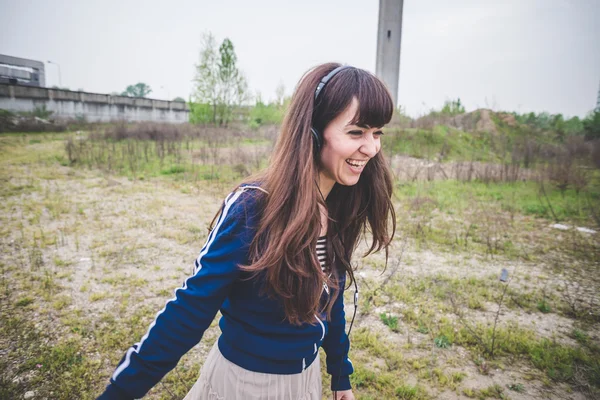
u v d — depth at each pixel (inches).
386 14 814.5
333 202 39.8
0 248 180.4
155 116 1466.5
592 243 209.0
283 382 35.0
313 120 32.5
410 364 105.1
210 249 31.3
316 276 33.2
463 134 669.9
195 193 308.5
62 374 95.4
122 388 28.7
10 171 382.6
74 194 294.2
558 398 93.0
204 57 1010.1
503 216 265.9
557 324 127.0
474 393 94.0
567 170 371.9
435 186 361.1
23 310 126.0
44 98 1177.4
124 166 423.8
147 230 213.8
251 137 759.1
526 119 971.9
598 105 804.0
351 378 97.7
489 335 117.9
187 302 30.2
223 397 35.7
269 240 30.7
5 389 89.5
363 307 135.2
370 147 31.6
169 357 29.5
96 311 126.6
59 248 183.0
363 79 31.1
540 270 172.6
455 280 157.0
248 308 33.7
